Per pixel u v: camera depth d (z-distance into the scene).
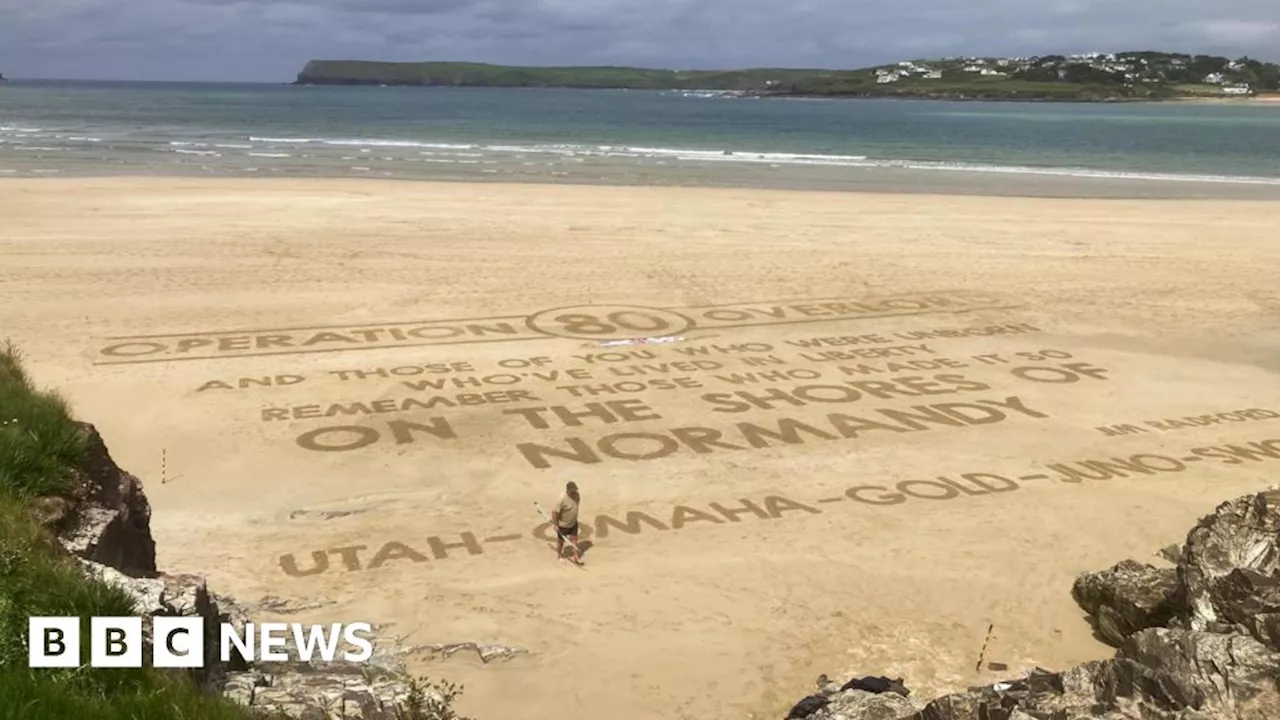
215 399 17.61
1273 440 16.83
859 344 21.95
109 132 85.19
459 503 13.86
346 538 12.67
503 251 30.28
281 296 24.50
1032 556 12.55
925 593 11.55
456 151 70.62
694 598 11.28
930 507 14.00
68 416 9.04
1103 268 30.00
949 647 10.42
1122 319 24.50
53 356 19.53
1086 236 35.12
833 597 11.40
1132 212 40.91
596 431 16.64
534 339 21.58
